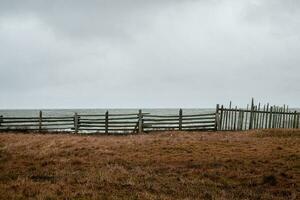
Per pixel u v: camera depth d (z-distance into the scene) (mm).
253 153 17188
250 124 27578
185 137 22875
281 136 23172
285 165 14773
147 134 25344
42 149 18562
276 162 15250
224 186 12250
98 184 11781
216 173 13773
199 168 14539
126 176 13023
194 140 21328
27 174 13281
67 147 19141
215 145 19469
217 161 15578
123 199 10133
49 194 10352
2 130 27531
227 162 15430
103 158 16328
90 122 27141
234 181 12891
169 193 11156
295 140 21078
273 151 17625
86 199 10008
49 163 15445
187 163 15281
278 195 11430
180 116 27281
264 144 19703
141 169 14344
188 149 18328
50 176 12914
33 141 20859
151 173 13719
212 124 27500
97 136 24359
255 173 13758
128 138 22719
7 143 20344
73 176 12891
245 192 11539
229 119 27547
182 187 11883
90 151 17938
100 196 10281
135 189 11359
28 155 17078
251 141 20812
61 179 12398
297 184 12375
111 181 12195
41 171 13852
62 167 14594
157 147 18828
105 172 13523
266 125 27531
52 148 18734
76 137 23000
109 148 18734
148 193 10867
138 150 18203
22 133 26328
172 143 20078
